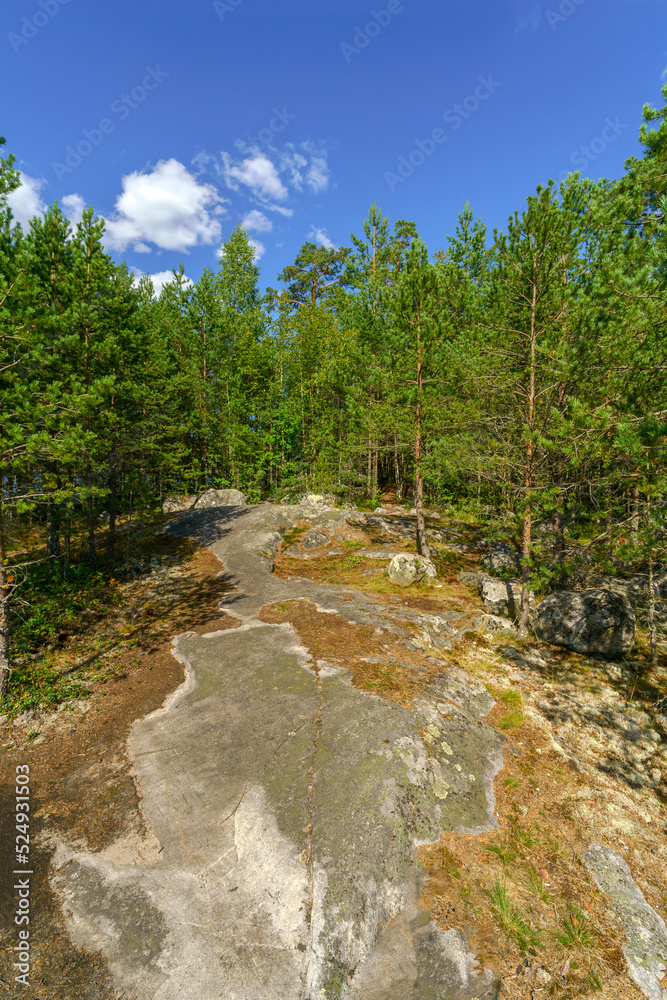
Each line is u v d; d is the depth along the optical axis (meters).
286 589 17.97
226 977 5.32
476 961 5.54
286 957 5.50
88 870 6.63
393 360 22.20
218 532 26.08
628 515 10.55
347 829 6.94
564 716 10.72
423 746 8.71
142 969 5.42
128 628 14.77
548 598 14.68
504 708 10.95
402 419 21.98
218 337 35.69
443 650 13.34
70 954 5.59
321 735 8.99
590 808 8.14
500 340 14.95
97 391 10.62
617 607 13.15
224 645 13.20
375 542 25.22
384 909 6.03
